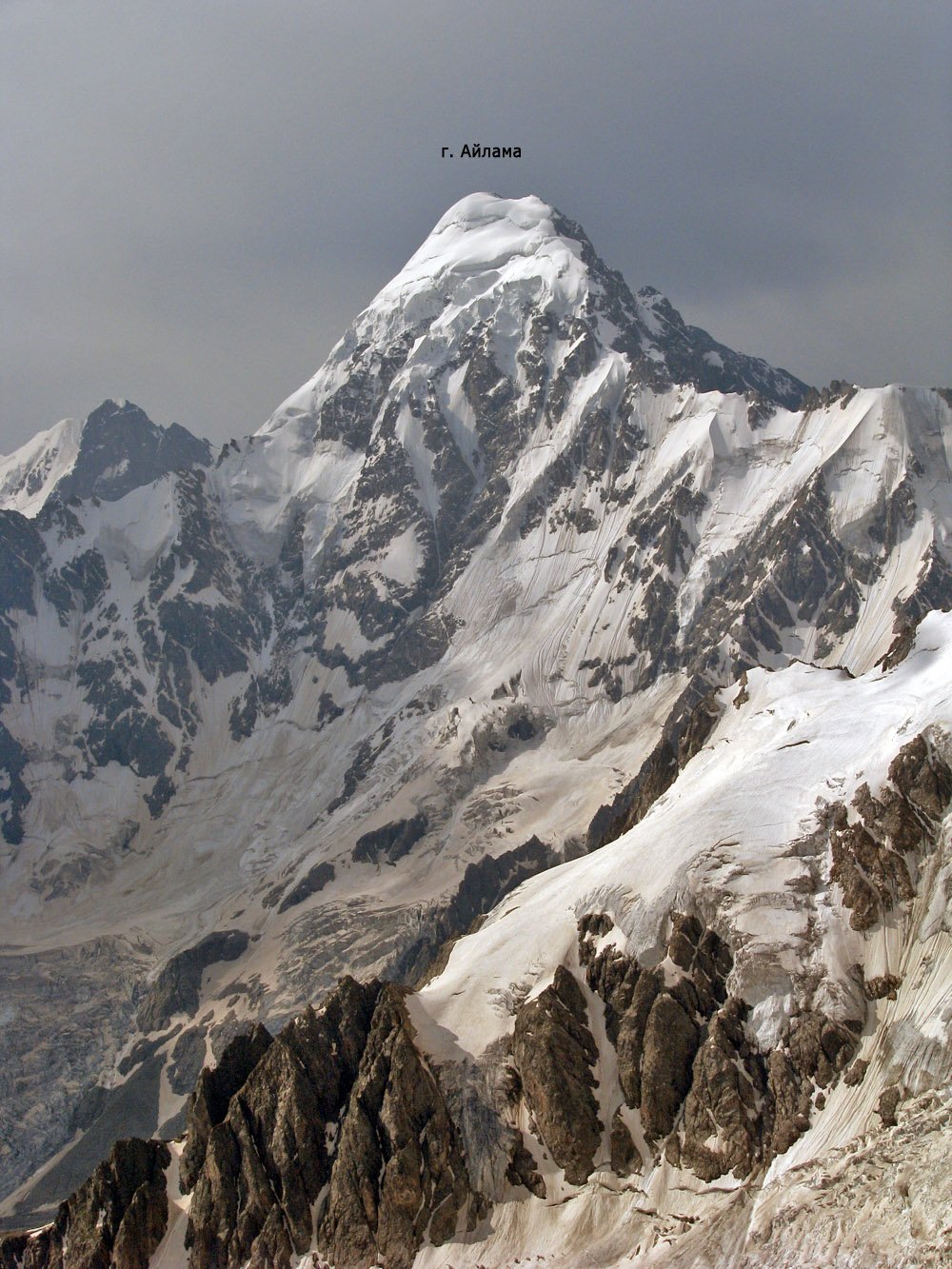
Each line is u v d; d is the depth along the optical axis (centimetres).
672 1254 15575
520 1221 16725
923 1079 15462
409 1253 16950
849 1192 14938
